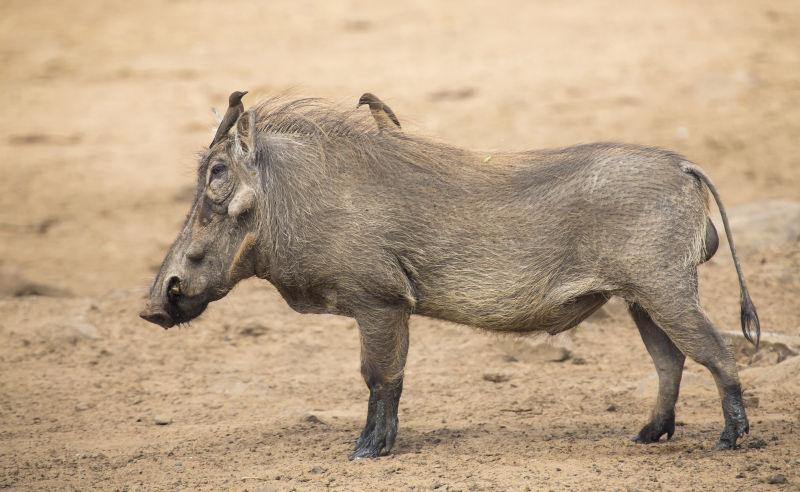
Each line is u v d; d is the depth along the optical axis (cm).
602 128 7319
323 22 10625
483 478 2356
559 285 2531
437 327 3944
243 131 2623
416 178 2578
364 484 2364
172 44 10044
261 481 2447
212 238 2608
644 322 2648
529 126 7412
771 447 2506
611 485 2262
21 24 10812
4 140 7706
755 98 7781
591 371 3428
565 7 10794
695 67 8531
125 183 6931
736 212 4925
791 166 6519
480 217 2544
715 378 2488
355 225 2538
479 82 8506
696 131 7194
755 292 4047
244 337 3928
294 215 2562
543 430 2820
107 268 5647
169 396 3397
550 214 2522
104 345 3875
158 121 7981
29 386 3497
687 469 2362
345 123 2647
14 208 6600
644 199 2478
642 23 10019
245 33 10344
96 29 10612
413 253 2556
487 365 3553
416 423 2961
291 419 3028
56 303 4422
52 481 2566
